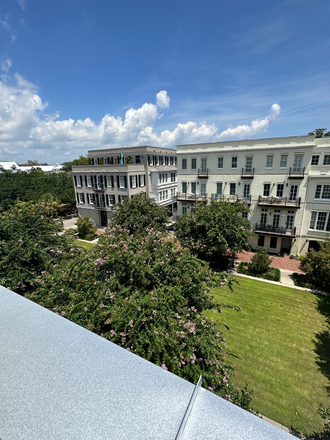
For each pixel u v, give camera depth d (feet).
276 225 61.00
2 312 4.66
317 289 43.16
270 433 2.36
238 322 33.71
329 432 18.11
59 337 3.99
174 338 15.30
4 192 100.37
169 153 113.91
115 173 81.76
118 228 38.29
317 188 54.75
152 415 2.61
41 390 2.99
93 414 2.64
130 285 20.31
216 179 67.72
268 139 58.08
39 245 28.66
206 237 48.24
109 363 3.45
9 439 2.30
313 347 28.86
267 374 24.94
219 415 2.58
